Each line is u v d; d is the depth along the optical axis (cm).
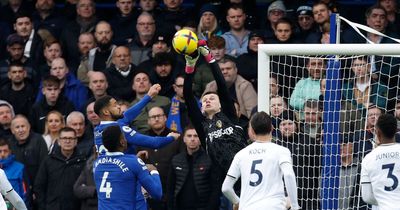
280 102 3669
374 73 3981
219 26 4659
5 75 4634
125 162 3288
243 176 3100
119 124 3450
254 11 4662
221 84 3412
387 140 3098
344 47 3419
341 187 3581
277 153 3080
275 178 3069
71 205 4116
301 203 3638
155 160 4028
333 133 3575
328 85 3572
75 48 4694
